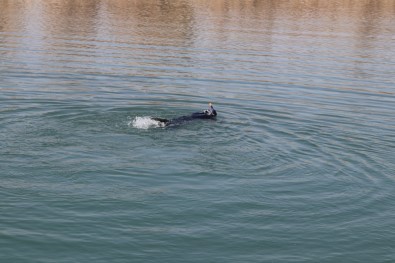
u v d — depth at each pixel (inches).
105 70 1296.8
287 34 1942.7
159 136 815.7
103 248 519.8
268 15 2470.5
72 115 908.0
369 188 668.1
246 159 743.1
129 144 775.7
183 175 681.0
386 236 562.6
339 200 634.2
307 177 693.9
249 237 550.6
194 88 1157.7
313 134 868.0
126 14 2380.7
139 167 697.0
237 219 582.6
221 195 633.0
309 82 1250.0
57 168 681.0
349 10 2753.4
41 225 550.3
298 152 779.4
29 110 923.4
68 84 1143.0
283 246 538.6
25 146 747.4
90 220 564.7
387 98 1130.0
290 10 2672.2
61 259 501.4
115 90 1109.7
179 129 854.5
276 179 684.7
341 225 580.4
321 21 2322.8
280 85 1210.6
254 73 1323.8
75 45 1624.0
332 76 1318.9
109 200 607.5
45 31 1867.6
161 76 1258.6
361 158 764.0
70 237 533.3
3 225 545.6
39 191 618.5
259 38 1844.2
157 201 611.2
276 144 808.9
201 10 2598.4
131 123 876.0
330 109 1032.2
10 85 1109.7
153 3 2815.0
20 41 1665.8
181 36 1844.2
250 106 1032.2
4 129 812.6
